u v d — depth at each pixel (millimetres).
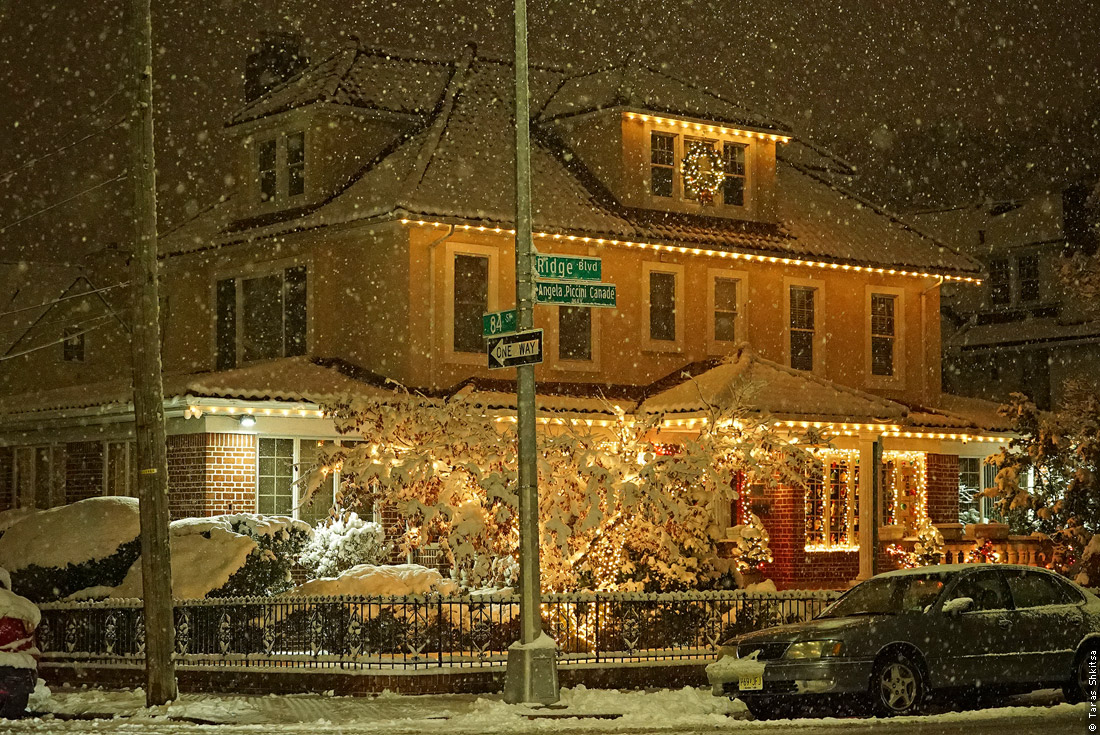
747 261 32312
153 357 16797
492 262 29297
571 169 31766
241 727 14719
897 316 34719
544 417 27672
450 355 28656
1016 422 30688
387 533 26797
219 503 25844
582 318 30469
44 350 39125
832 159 39406
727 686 15555
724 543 27250
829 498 30078
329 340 29844
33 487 31281
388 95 31719
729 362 30484
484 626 18844
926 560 31406
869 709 15422
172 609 16844
